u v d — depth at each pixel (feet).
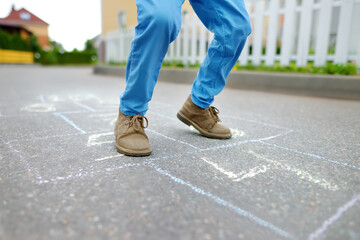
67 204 3.23
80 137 5.83
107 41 28.84
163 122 7.31
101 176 3.96
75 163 4.41
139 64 4.41
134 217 3.02
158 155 4.84
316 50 13.00
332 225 2.95
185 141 5.67
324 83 11.63
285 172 4.23
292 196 3.53
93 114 8.18
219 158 4.76
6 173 3.99
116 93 12.93
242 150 5.19
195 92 5.73
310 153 5.06
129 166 4.34
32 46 70.54
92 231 2.78
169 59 20.44
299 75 12.28
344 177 4.07
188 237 2.73
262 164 4.53
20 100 10.46
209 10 4.92
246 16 5.00
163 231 2.81
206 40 17.30
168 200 3.38
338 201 3.42
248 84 14.10
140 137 4.91
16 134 5.95
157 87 15.66
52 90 13.82
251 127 6.91
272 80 13.20
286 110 9.05
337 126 7.00
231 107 9.56
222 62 5.25
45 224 2.86
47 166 4.27
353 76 11.33
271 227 2.92
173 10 4.21
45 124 6.88
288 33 13.73
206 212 3.15
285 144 5.57
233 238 2.74
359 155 4.96
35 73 29.58
